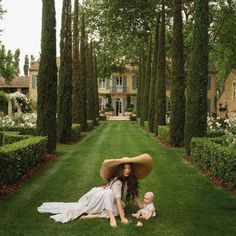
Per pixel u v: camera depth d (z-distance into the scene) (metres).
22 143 10.66
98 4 37.75
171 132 17.47
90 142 19.92
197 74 13.55
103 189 6.79
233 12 31.44
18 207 7.23
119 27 34.53
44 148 12.73
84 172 10.99
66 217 6.45
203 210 7.14
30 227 6.09
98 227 6.09
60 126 18.66
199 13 13.48
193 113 13.62
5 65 44.06
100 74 46.41
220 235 5.79
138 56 42.53
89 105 36.38
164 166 12.16
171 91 17.47
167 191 8.70
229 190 8.80
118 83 59.75
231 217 6.70
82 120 27.48
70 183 9.48
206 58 13.56
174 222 6.42
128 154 15.08
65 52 18.64
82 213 6.65
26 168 10.26
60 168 11.63
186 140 13.87
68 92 18.67
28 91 59.31
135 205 7.44
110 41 39.22
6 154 8.46
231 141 11.67
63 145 18.16
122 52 40.94
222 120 22.78
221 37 33.88
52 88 14.34
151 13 32.81
